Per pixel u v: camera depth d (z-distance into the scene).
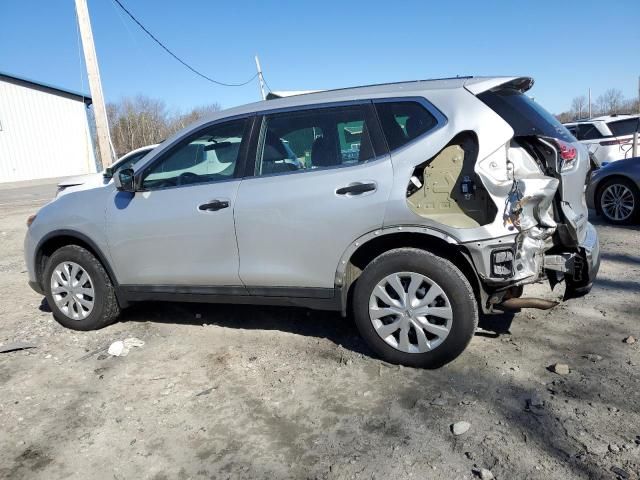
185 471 2.69
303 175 3.75
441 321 3.48
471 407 3.09
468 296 3.37
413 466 2.60
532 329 4.14
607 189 8.34
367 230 3.53
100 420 3.20
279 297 3.90
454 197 3.45
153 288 4.33
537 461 2.57
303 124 3.85
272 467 2.68
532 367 3.52
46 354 4.22
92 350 4.27
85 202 4.55
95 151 37.38
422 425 2.94
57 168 34.44
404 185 3.44
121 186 4.25
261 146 3.96
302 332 4.39
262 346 4.16
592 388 3.21
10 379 3.80
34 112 33.00
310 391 3.40
